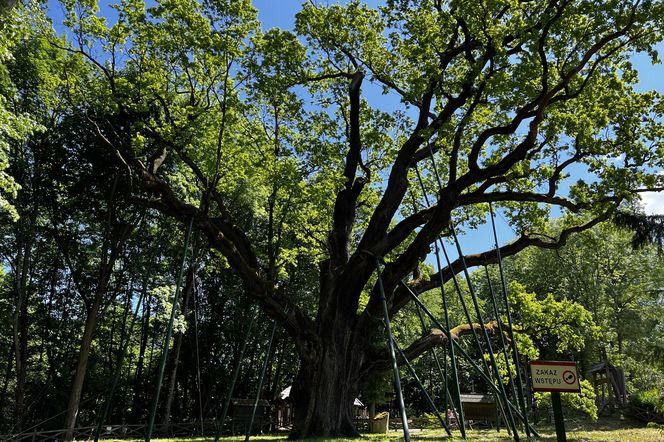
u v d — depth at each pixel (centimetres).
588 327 2341
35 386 2769
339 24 1816
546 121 1561
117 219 2442
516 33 1270
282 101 1819
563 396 1988
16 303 2355
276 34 1620
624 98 1451
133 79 2067
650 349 2206
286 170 1716
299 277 3178
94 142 2112
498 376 1413
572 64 1352
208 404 3312
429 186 2223
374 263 1617
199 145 1817
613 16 1155
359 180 1866
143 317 3269
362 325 1623
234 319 3359
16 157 2138
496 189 1920
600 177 1502
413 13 1577
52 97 2053
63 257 2739
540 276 3872
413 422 3288
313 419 1482
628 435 1572
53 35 1781
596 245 1767
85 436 2242
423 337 1775
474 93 1545
